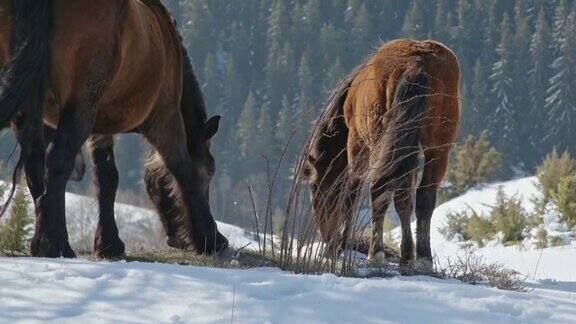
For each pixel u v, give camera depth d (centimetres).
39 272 776
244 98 13912
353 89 1327
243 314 695
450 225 2250
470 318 721
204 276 788
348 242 1066
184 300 720
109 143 1187
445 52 1250
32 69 924
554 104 11925
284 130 11456
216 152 11244
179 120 1202
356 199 1076
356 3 15162
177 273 793
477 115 11181
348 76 1295
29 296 714
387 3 15425
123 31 1012
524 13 14375
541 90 12331
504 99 12319
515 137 11538
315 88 13975
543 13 13012
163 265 827
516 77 12388
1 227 1524
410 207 1216
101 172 1187
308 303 725
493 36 14200
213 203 7600
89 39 963
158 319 681
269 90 13612
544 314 743
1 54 952
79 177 1197
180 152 1207
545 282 1285
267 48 15175
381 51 1272
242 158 10962
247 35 15388
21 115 1002
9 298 709
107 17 975
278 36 14925
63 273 770
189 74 1298
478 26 14362
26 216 1506
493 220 2173
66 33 951
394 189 1183
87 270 778
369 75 1262
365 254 1343
